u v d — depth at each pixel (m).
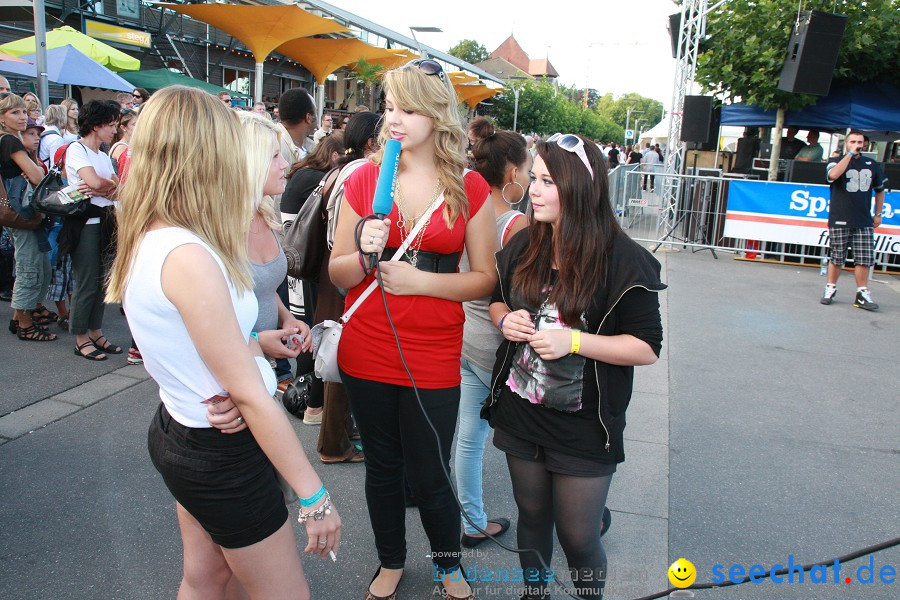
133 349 4.73
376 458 2.39
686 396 4.61
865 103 10.77
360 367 2.26
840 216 7.07
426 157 2.21
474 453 2.82
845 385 4.90
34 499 3.04
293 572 1.71
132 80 13.77
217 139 1.51
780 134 10.38
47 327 5.44
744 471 3.59
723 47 10.19
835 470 3.63
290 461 1.52
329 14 17.98
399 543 2.50
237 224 1.58
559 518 2.09
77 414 3.91
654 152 22.33
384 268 2.14
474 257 2.31
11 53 10.27
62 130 6.74
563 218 1.97
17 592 2.44
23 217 4.65
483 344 2.58
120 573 2.59
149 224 1.50
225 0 16.22
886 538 3.02
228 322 1.45
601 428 2.00
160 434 1.61
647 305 1.98
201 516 1.60
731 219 9.61
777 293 7.75
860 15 9.83
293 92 4.44
